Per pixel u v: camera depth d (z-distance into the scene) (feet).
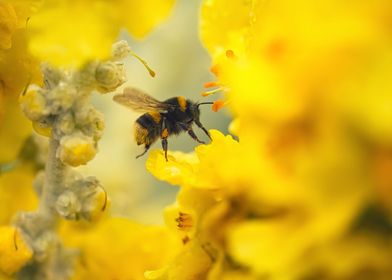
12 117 0.80
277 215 0.59
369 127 0.53
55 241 0.79
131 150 1.15
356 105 0.53
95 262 0.81
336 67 0.55
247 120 0.59
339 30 0.55
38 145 0.86
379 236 0.56
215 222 0.63
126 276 0.81
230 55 0.70
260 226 0.58
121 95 0.86
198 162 0.69
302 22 0.56
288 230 0.58
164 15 0.68
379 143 0.54
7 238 0.79
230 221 0.63
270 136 0.57
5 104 0.79
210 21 0.76
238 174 0.61
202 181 0.66
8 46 0.75
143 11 0.68
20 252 0.79
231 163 0.62
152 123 0.89
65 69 0.74
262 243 0.58
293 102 0.56
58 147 0.76
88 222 0.77
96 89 0.74
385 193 0.54
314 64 0.55
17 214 0.81
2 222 0.86
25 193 0.86
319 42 0.55
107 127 1.16
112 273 0.81
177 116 0.89
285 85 0.56
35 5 0.70
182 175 0.68
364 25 0.55
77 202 0.77
